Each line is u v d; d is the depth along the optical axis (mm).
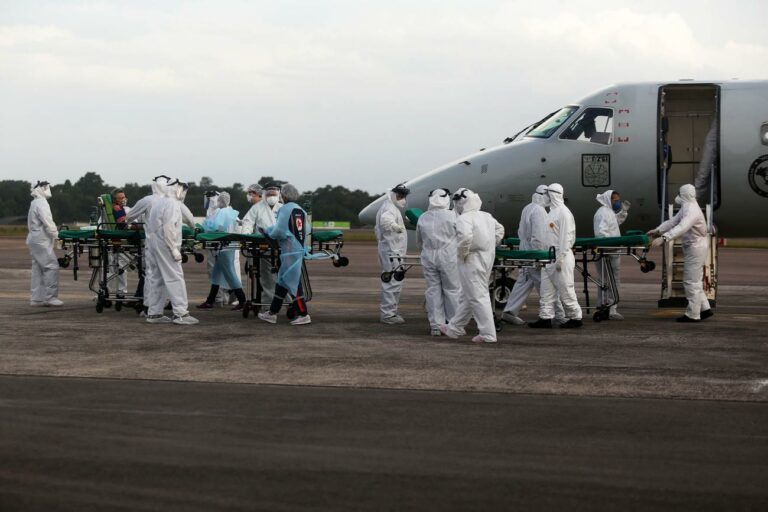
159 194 14609
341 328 14375
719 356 11438
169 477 6148
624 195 18672
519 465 6449
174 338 13008
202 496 5754
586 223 19234
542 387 9312
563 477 6164
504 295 17250
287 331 13922
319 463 6492
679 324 15086
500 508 5535
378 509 5516
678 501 5676
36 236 17531
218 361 10891
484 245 12617
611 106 18766
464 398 8758
